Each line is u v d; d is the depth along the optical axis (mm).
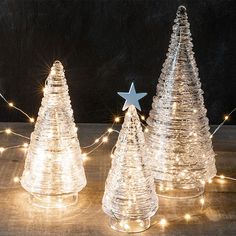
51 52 1438
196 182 996
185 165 974
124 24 1425
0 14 1405
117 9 1412
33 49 1435
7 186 1033
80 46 1437
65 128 917
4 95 1476
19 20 1410
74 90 1473
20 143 1238
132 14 1417
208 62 1462
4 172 1090
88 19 1416
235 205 992
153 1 1410
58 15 1409
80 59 1448
